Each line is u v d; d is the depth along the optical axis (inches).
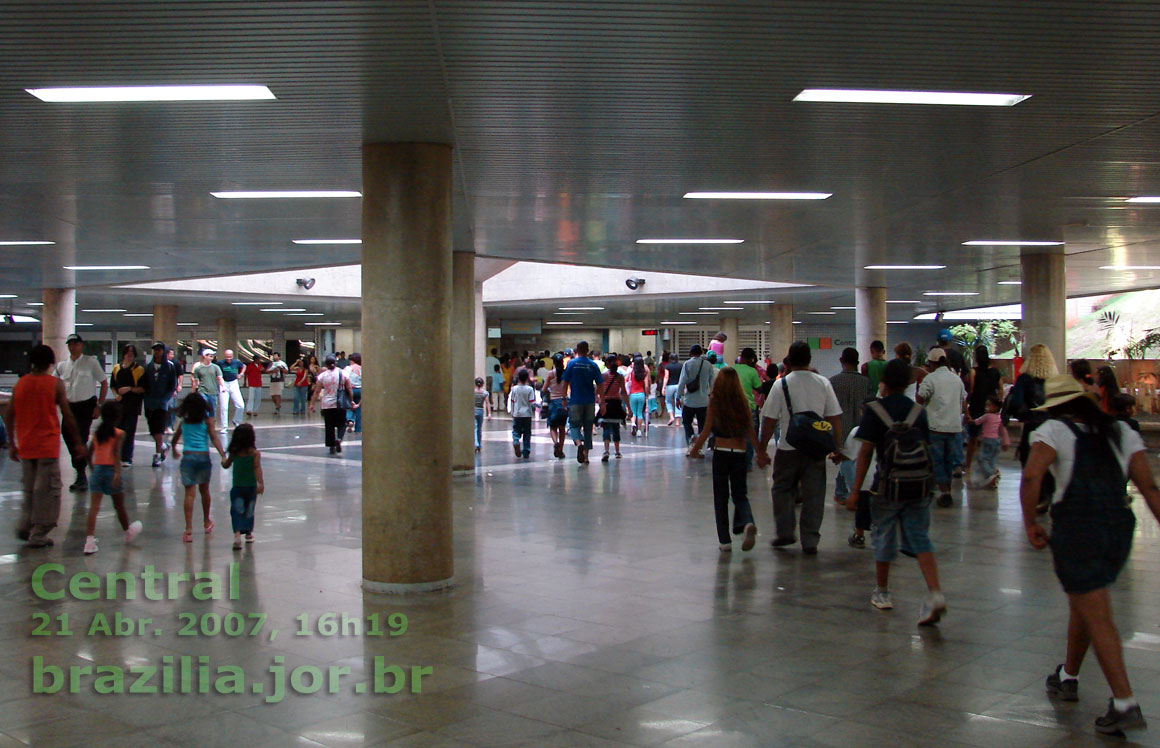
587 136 341.7
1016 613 277.4
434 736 183.3
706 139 347.6
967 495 532.7
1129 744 178.5
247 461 379.9
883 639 249.9
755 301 1285.7
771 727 187.6
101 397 542.3
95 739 182.1
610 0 217.9
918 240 613.0
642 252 675.4
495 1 216.7
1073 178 416.2
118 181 411.8
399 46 245.6
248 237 581.6
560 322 1780.3
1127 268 762.8
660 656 235.3
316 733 185.0
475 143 350.3
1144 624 263.9
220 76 267.9
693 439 729.6
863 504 375.6
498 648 242.1
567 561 351.9
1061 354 678.5
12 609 282.0
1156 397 887.1
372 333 312.5
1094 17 231.3
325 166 382.3
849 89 289.1
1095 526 187.0
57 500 386.0
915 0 220.5
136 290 1125.1
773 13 227.3
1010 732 184.9
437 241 319.9
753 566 343.9
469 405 622.5
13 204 468.8
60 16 223.0
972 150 364.8
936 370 479.5
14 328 1905.8
